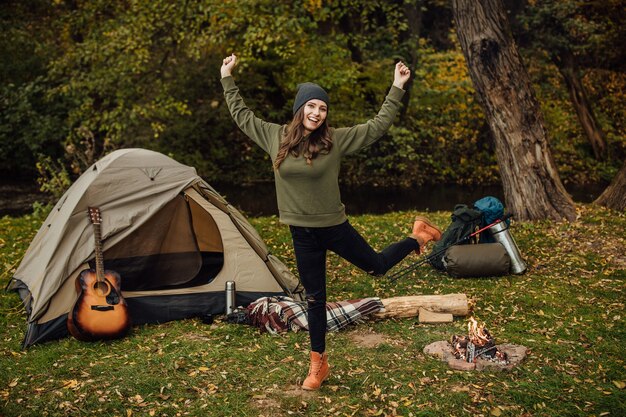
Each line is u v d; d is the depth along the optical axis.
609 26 18.67
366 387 4.34
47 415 4.02
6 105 15.62
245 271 6.13
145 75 15.20
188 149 17.44
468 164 17.78
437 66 18.11
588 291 6.44
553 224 9.13
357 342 5.17
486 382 4.38
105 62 14.29
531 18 16.91
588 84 20.34
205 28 14.01
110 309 5.33
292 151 3.75
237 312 5.68
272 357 4.89
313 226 3.79
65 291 5.49
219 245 6.50
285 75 17.44
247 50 13.46
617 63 19.88
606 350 4.93
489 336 4.71
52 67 16.30
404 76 3.88
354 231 3.90
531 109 9.42
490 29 9.23
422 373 4.52
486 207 7.11
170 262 6.27
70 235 5.64
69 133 14.86
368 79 17.30
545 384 4.34
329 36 15.42
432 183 17.27
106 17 15.37
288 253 8.22
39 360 4.89
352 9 15.38
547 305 6.01
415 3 16.38
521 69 9.40
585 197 15.12
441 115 18.53
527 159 9.43
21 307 6.15
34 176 17.27
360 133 3.84
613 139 18.91
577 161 17.97
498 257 6.82
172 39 14.32
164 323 5.81
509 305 6.02
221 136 18.00
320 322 4.16
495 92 9.39
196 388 4.37
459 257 6.80
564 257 7.64
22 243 8.66
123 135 16.52
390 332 5.36
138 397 4.24
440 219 10.05
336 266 7.40
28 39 16.58
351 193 16.02
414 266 6.80
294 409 4.05
